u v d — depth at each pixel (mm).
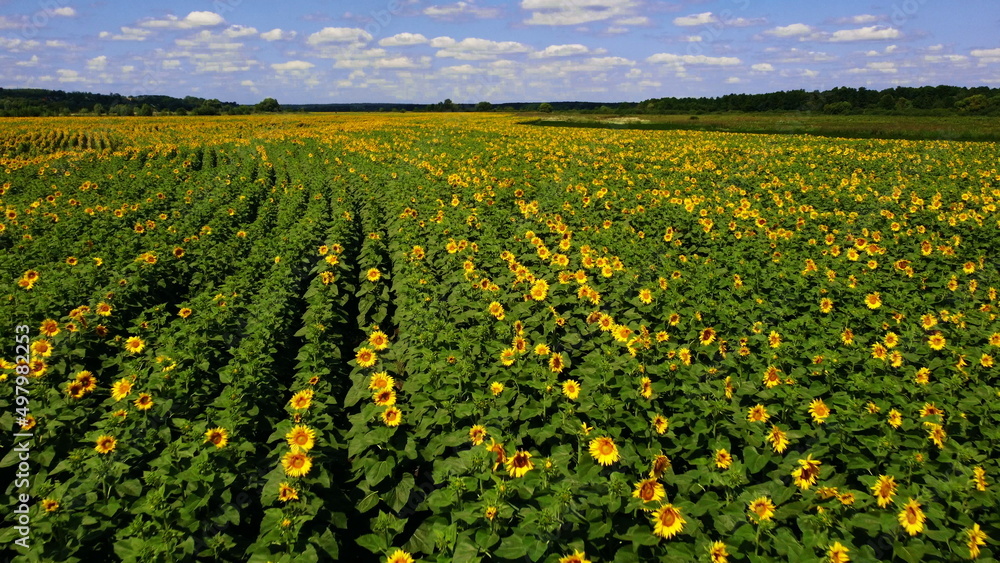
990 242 14500
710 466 5828
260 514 6391
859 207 19594
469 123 75562
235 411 6816
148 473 5727
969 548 4539
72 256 13172
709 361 8609
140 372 7562
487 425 6547
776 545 4766
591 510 5027
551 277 11422
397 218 17219
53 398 7363
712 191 22156
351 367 10133
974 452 5820
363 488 6410
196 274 13039
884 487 4891
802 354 8109
